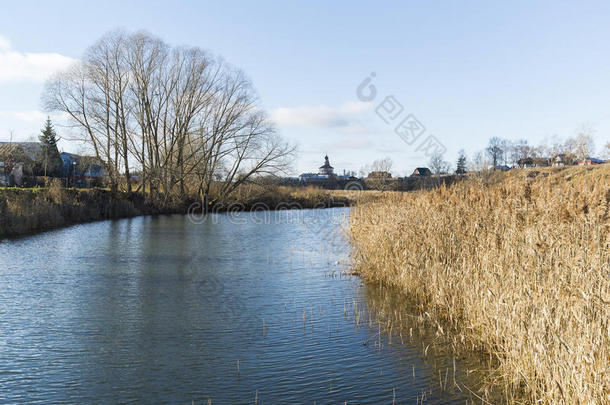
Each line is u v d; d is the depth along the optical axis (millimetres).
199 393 5965
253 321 8930
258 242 20484
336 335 8055
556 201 8523
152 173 37688
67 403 5723
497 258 7930
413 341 7688
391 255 11680
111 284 12078
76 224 26781
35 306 9992
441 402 5633
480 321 7402
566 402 4754
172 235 23078
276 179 44844
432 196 13492
